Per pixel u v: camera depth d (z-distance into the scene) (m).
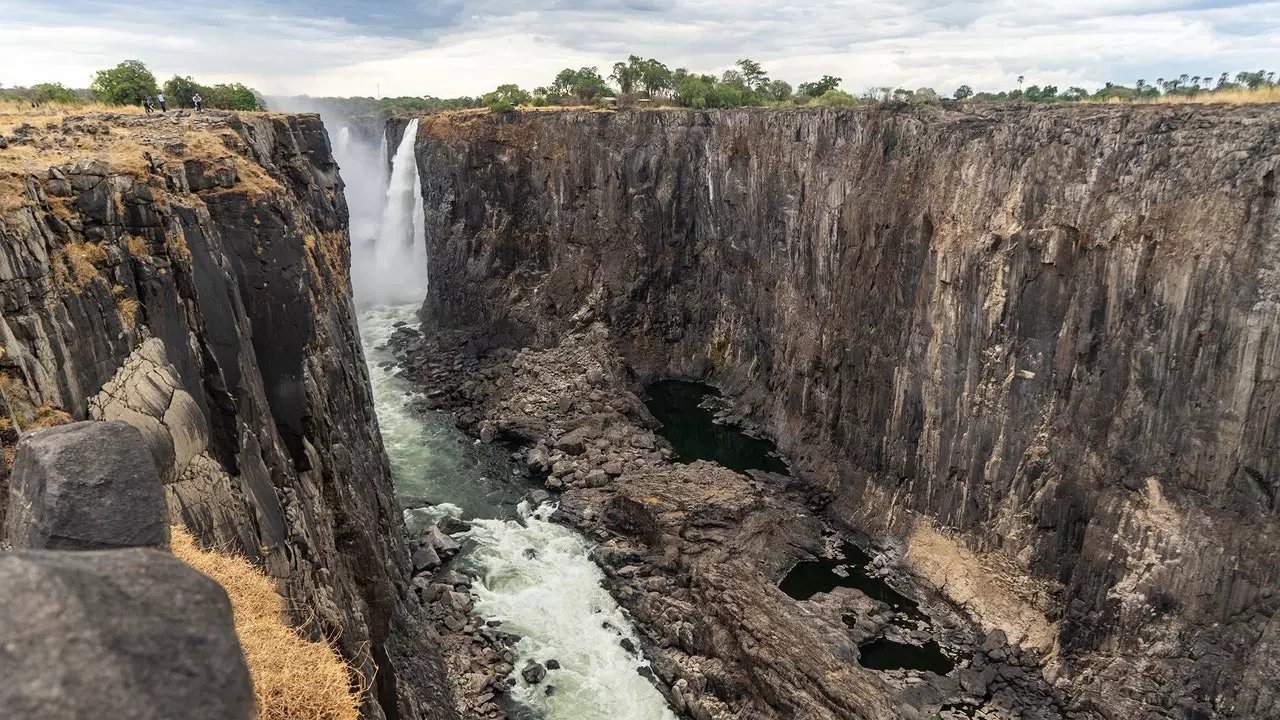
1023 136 37.16
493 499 50.66
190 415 18.59
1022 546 36.31
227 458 20.42
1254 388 27.47
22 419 13.72
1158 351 30.61
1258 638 27.45
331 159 45.06
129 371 17.11
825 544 44.53
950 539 40.31
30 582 3.96
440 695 31.34
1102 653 32.12
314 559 22.98
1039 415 35.84
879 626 36.78
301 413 25.27
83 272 16.67
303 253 26.06
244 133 30.06
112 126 26.17
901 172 44.97
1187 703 28.80
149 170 20.30
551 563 43.19
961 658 35.22
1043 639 34.53
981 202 38.91
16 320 14.27
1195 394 29.31
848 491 47.81
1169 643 29.83
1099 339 33.25
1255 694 27.12
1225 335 28.22
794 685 30.67
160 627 4.28
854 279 49.06
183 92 55.28
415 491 51.44
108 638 4.02
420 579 39.88
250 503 20.14
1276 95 31.36
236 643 4.62
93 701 3.77
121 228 18.53
